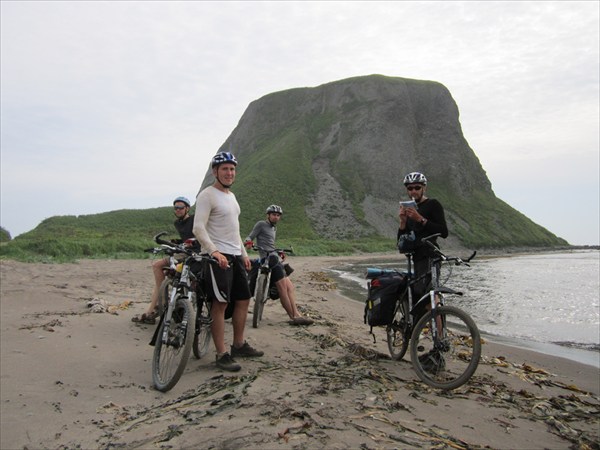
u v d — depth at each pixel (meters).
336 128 118.75
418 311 4.93
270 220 7.64
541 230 123.38
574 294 15.21
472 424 3.35
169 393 3.90
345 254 56.88
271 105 139.00
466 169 119.62
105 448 2.76
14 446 2.91
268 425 2.83
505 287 17.58
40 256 20.31
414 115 123.62
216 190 4.81
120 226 72.06
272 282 7.43
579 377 5.86
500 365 5.91
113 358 4.96
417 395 3.90
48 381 4.16
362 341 6.68
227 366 4.46
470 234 98.44
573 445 3.23
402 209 4.88
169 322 4.26
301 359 5.06
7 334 5.74
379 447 2.60
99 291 10.02
